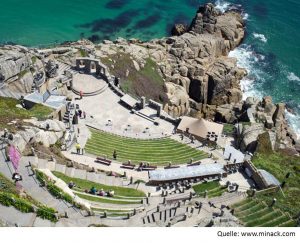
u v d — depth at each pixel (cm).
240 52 12900
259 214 5288
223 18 13038
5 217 4391
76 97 8319
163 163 6594
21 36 12250
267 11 15162
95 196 5300
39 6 13975
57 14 13700
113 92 8625
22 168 5131
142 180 6016
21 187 4828
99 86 8625
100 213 4862
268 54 12925
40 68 8181
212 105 11000
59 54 9456
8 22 12838
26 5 13925
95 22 13625
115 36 13012
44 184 4919
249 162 6538
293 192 6244
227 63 11644
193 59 11444
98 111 8038
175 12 14900
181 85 10825
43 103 7212
